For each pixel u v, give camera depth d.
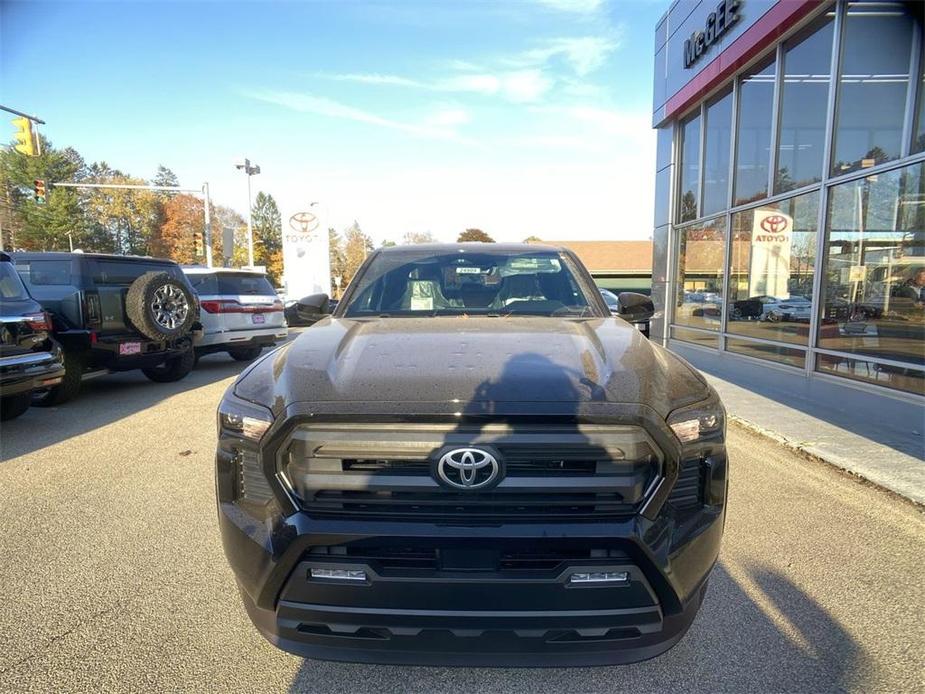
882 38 7.26
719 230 11.42
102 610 2.70
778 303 9.38
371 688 2.21
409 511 1.81
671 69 12.77
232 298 10.44
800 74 8.76
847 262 7.79
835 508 3.88
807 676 2.26
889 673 2.28
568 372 2.00
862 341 7.52
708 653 2.40
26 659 2.35
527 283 3.39
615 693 2.17
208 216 25.78
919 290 6.70
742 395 7.23
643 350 2.31
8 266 5.75
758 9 9.18
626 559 1.78
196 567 3.10
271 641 1.97
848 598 2.81
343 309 3.26
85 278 7.15
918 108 6.83
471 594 1.78
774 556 3.22
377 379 1.96
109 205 72.69
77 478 4.50
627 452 1.80
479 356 2.16
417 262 3.59
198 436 5.78
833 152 8.00
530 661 1.85
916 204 6.78
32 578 2.99
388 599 1.80
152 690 2.18
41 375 5.70
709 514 1.98
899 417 6.07
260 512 1.92
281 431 1.84
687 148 12.98
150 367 8.20
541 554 1.78
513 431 1.78
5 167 60.47
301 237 25.27
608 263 48.84
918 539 3.42
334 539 1.78
